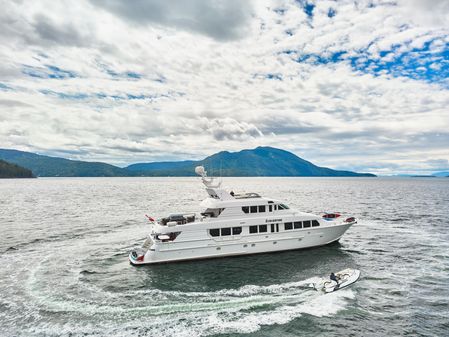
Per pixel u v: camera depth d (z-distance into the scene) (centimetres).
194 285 2466
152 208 7450
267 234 3231
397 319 1917
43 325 1827
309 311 2019
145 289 2388
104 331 1761
